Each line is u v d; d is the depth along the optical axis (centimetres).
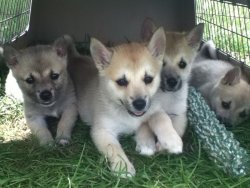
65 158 55
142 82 53
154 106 57
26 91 64
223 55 85
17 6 95
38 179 50
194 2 98
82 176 49
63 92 65
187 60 64
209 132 53
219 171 50
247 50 78
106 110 56
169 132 53
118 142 56
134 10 105
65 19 105
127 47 56
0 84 77
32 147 57
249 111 66
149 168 51
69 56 75
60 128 62
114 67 54
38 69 63
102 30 106
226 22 83
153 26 64
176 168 51
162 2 104
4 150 57
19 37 93
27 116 65
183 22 103
